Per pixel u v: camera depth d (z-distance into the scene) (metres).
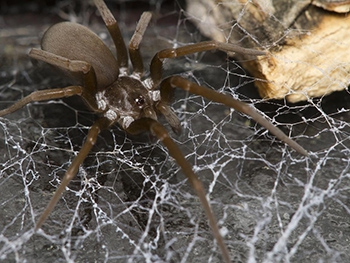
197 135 0.12
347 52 0.12
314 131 0.12
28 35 0.14
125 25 0.14
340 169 0.12
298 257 0.11
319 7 0.12
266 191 0.11
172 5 0.14
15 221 0.11
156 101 0.12
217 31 0.13
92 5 0.14
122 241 0.11
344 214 0.11
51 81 0.13
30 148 0.12
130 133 0.12
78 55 0.12
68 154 0.12
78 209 0.11
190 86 0.11
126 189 0.12
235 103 0.11
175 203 0.11
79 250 0.11
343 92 0.12
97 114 0.12
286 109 0.12
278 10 0.12
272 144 0.12
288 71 0.12
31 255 0.11
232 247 0.11
